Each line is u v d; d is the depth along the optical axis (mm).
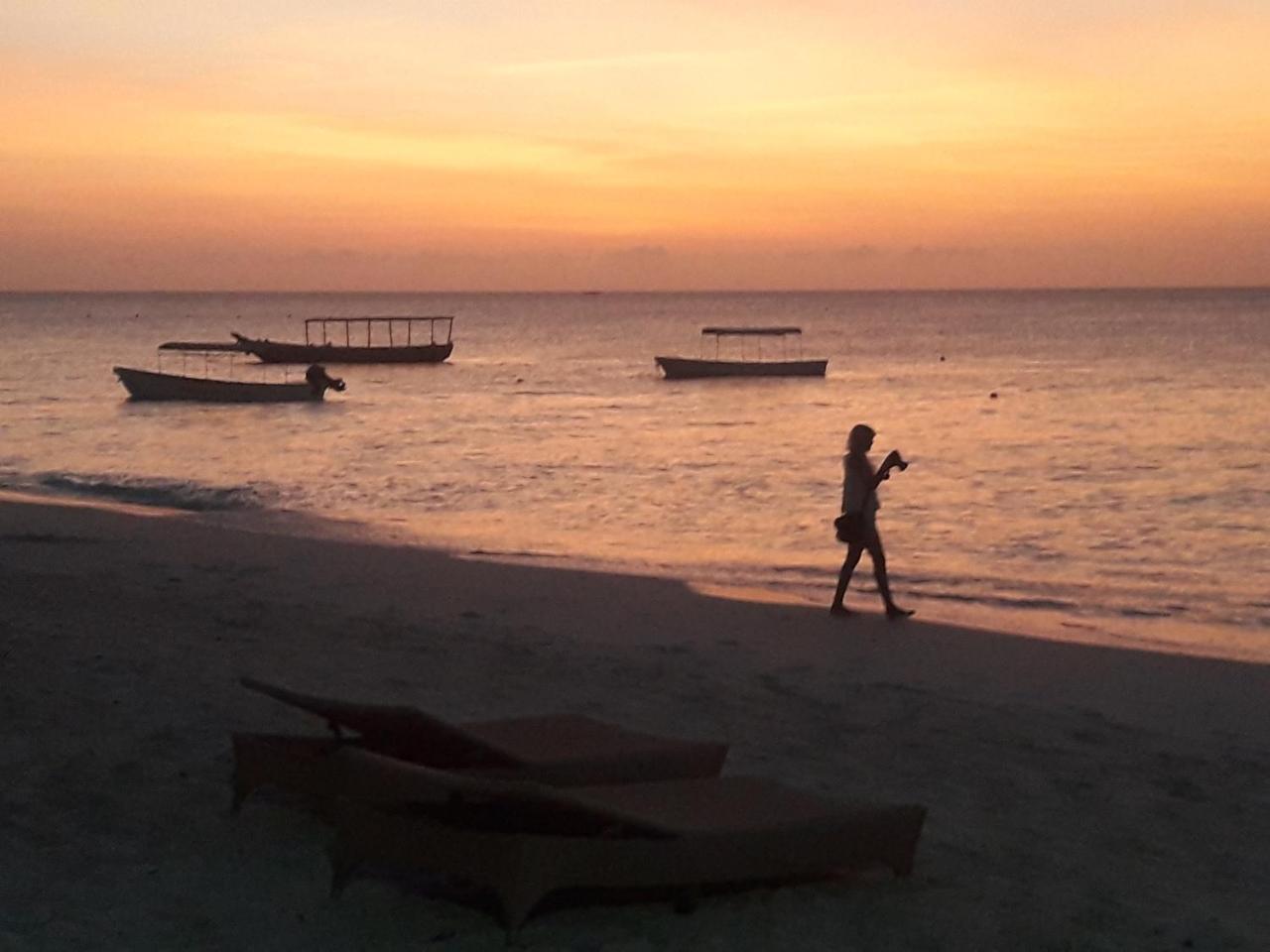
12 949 5227
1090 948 5504
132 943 5336
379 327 191875
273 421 49406
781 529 22844
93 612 12391
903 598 16141
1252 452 35531
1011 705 10016
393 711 6391
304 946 5340
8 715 8633
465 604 13953
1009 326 169375
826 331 163375
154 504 26234
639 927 5555
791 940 5477
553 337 155375
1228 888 6312
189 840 6559
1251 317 186875
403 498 27422
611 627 12883
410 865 5562
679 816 5680
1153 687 10852
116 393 64250
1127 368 81375
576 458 35938
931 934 5590
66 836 6574
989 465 33312
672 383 74812
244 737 6855
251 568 16047
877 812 5965
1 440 42094
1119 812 7426
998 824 7152
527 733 7020
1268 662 11914
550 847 5301
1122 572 18500
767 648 11984
